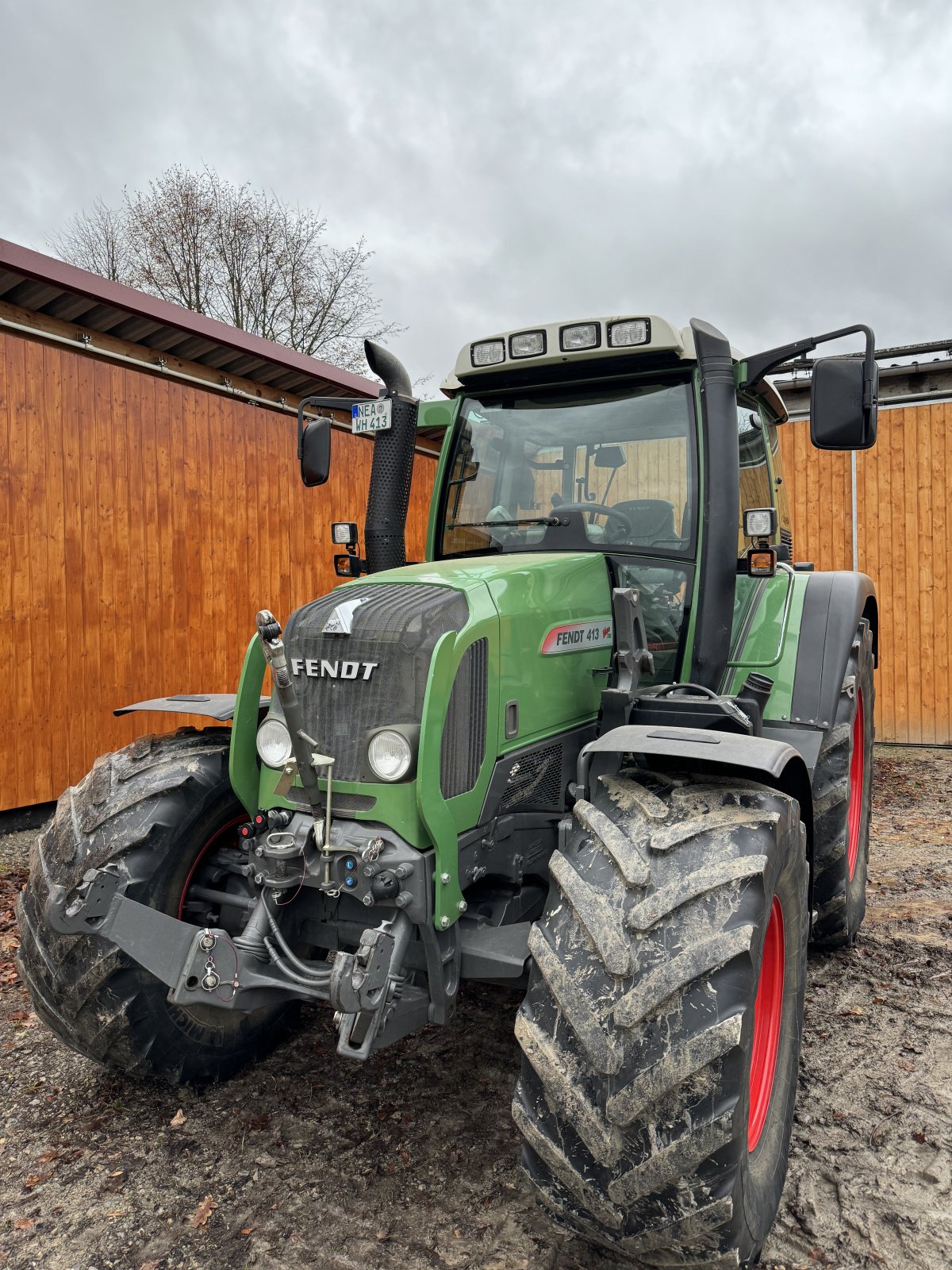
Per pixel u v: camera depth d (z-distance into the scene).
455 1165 2.36
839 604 3.49
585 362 3.11
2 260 5.06
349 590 2.49
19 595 5.61
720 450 2.93
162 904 2.56
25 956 2.54
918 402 9.20
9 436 5.54
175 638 6.66
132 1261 2.04
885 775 7.37
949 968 3.52
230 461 7.13
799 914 2.29
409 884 2.10
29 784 5.68
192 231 18.53
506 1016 3.22
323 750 2.23
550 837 2.67
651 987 1.71
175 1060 2.61
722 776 2.19
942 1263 1.99
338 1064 2.90
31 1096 2.75
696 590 2.95
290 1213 2.19
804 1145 2.42
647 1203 1.68
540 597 2.60
